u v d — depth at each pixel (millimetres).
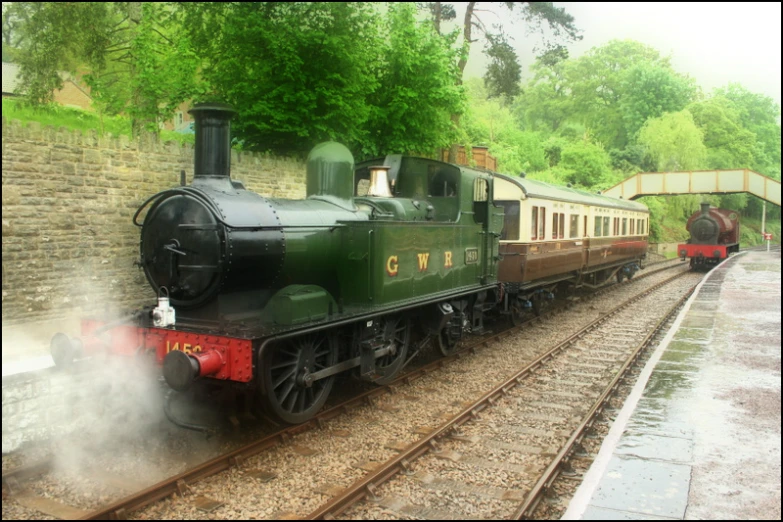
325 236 7371
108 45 10227
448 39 14555
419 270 8539
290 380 6629
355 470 5664
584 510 4477
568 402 8008
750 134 45812
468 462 5949
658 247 40594
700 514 4414
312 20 11570
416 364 9844
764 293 17328
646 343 11594
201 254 6230
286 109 11805
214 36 11102
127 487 5211
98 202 8586
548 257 14523
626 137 42000
